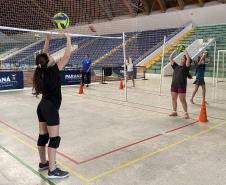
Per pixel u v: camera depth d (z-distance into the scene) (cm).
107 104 917
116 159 433
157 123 656
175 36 2208
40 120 369
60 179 364
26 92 1214
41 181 358
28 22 2298
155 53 2180
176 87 704
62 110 816
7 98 1045
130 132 580
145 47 2353
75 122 668
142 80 1761
